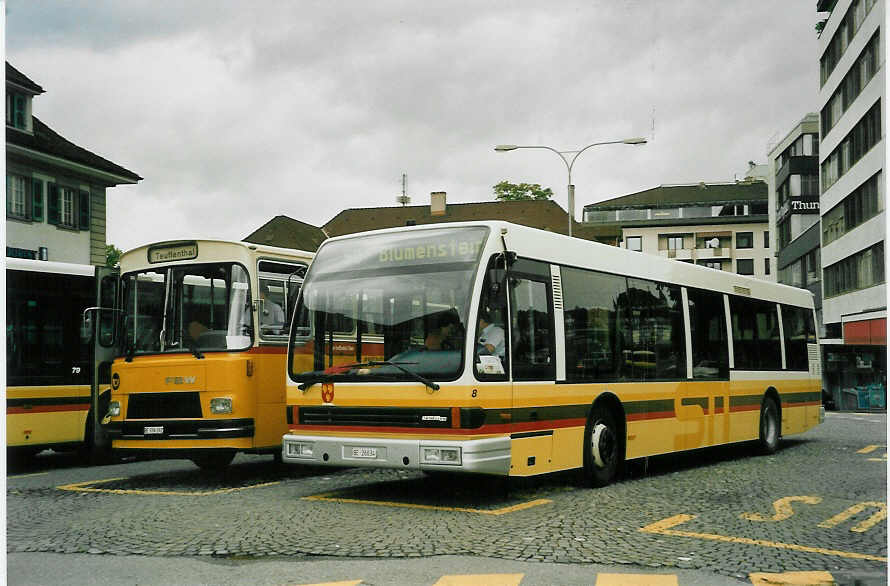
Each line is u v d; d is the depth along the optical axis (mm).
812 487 11594
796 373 17703
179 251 12766
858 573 6930
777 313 17188
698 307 14258
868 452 16656
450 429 9539
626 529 8547
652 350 12867
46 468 15008
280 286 12805
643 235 115562
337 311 10516
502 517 9195
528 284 10531
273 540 8016
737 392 15172
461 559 7301
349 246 10797
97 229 37312
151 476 13391
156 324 12695
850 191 48938
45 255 34281
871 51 44156
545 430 10500
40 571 6992
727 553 7562
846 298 50031
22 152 32938
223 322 12312
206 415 12016
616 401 11914
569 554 7469
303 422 10508
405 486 11750
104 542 8023
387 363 10000
